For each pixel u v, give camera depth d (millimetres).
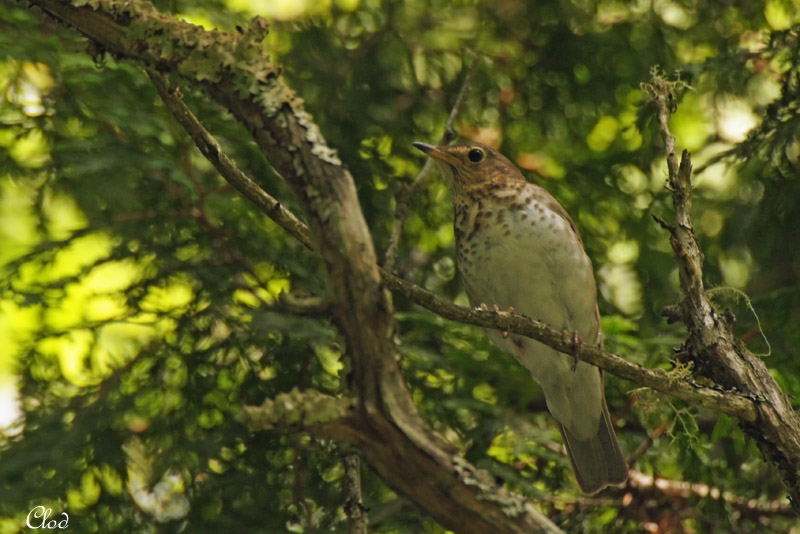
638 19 12234
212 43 4934
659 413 10266
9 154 10438
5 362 11742
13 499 9117
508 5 12359
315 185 4508
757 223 11367
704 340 7211
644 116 11078
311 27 11961
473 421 10727
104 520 9742
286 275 10758
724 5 12078
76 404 9906
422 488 4430
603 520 10945
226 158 7199
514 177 10086
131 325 10570
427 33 12320
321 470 10227
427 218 11984
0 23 9922
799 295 10477
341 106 11750
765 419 6895
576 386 9727
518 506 4422
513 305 9836
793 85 11016
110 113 9789
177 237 10555
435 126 12336
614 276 12086
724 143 12062
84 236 10117
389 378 4457
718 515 10414
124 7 5141
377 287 4445
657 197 11797
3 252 11922
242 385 10297
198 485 9922
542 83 12367
